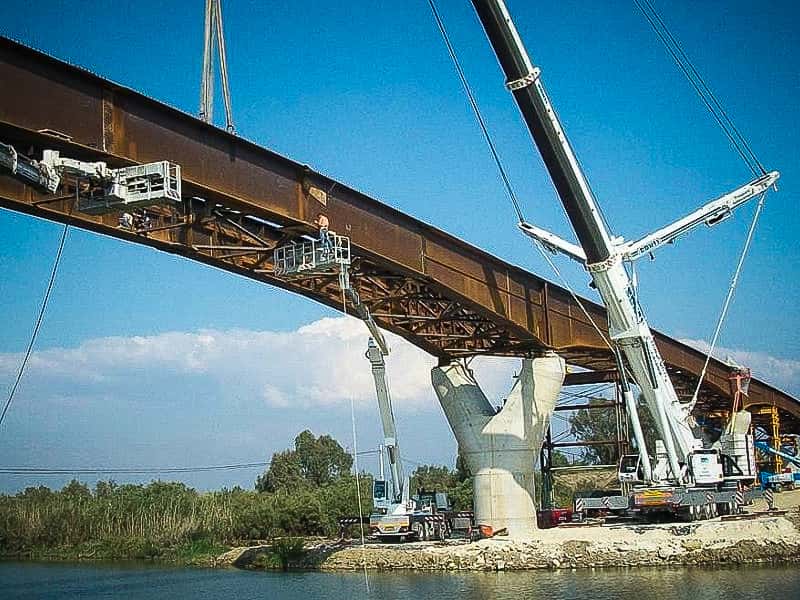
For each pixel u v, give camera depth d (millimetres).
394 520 60875
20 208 36406
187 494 107812
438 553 55781
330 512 89875
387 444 61094
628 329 56250
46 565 79000
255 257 46281
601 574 48906
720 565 50375
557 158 47781
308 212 42688
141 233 39656
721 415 106375
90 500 107062
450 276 52844
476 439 62500
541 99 45344
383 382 59625
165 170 30953
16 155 27656
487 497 61531
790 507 69000
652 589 41406
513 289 58812
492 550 55094
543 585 44781
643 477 62531
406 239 49625
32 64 30422
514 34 43594
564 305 64875
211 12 39531
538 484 116938
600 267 53938
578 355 71688
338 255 42125
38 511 99062
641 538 55000
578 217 51156
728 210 54562
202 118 38688
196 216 41562
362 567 57875
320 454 157875
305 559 62125
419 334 59781
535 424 62125
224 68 39250
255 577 57125
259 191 39906
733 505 61531
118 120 33500
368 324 53406
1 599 50906
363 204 46594
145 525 95000
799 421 121125
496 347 63875
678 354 83812
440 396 64500
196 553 78938
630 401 61469
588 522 64312
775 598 37500
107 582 59469
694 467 60281
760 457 103812
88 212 31750
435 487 123000
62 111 31359
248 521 88750
